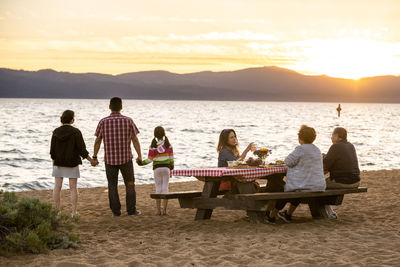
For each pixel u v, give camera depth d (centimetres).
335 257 511
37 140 4091
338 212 835
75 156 772
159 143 841
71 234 570
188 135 4894
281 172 732
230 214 835
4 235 523
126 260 504
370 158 2677
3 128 5641
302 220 765
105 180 1819
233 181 715
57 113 11862
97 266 478
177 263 495
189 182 1505
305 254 529
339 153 738
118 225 737
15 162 2520
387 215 793
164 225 735
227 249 555
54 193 771
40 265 469
